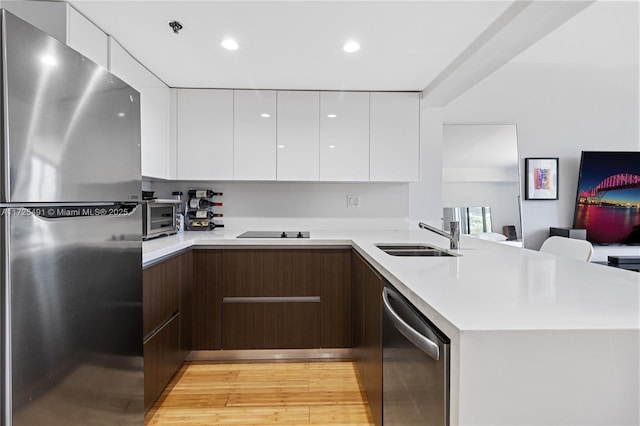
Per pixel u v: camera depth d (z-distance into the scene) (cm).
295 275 239
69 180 98
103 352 114
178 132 265
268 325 238
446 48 201
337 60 218
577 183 346
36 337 87
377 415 149
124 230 128
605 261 348
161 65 225
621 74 346
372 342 160
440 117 293
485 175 338
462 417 67
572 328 67
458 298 87
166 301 191
